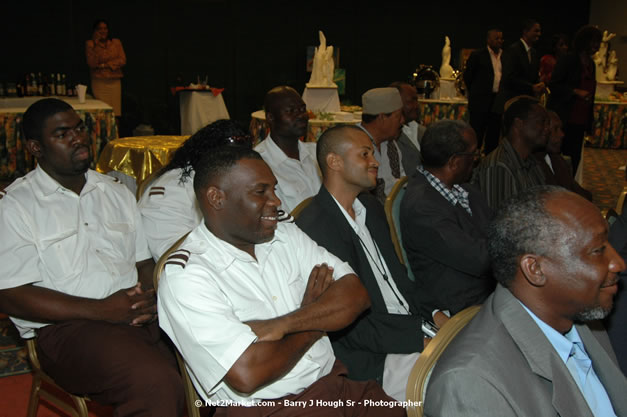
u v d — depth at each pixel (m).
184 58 10.62
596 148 9.92
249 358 1.46
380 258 2.26
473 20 12.21
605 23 12.17
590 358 1.45
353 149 2.12
